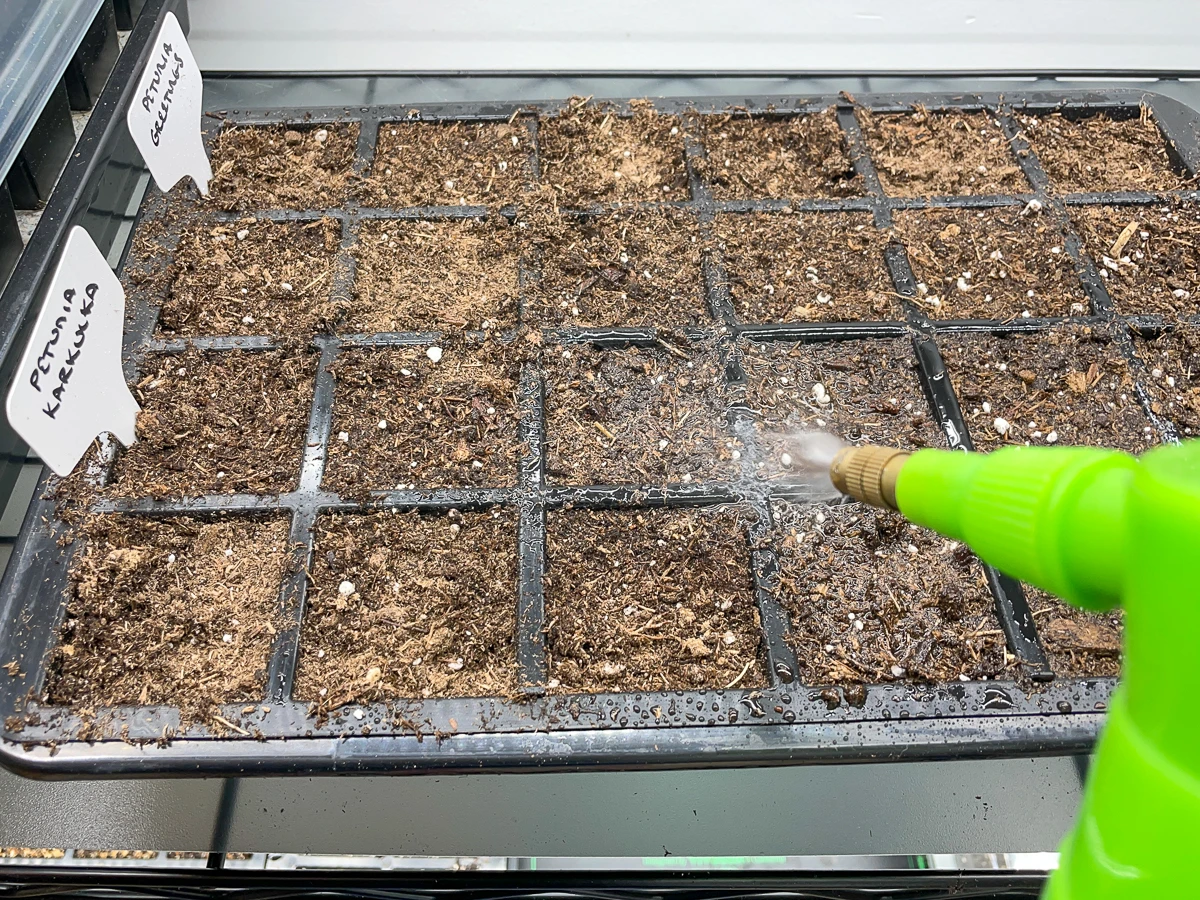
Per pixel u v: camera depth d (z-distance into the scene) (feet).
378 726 2.50
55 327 2.63
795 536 2.96
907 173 4.02
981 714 2.55
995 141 4.11
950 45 4.65
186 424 3.16
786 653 2.68
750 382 3.33
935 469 1.61
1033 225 3.82
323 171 3.96
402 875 2.70
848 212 3.84
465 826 2.85
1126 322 3.49
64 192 3.22
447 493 3.01
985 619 2.79
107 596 2.79
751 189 3.93
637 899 2.72
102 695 2.60
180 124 3.52
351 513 2.99
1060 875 1.34
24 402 2.50
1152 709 1.09
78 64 3.65
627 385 3.32
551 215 3.73
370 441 3.14
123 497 2.97
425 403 3.24
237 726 2.50
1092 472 1.31
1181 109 4.20
